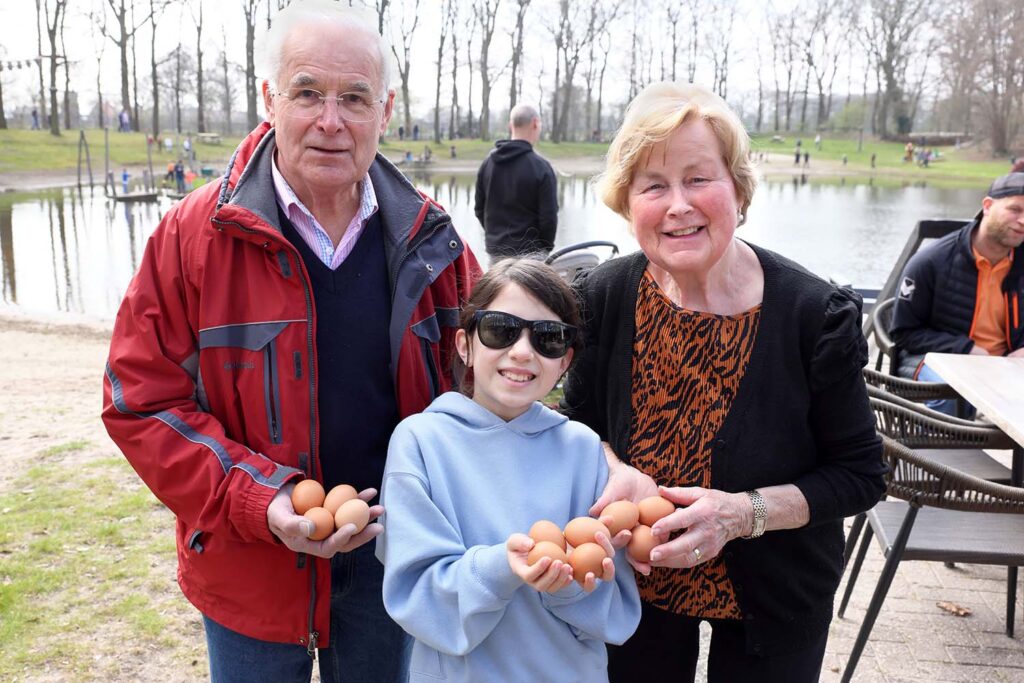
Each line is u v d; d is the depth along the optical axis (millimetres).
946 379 3320
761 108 78500
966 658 2932
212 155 50406
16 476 4715
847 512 1786
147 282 1811
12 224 23047
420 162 52375
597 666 1746
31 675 2861
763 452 1789
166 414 1766
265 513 1683
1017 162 4121
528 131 6367
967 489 2580
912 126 74375
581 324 1918
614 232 19797
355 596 2033
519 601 1685
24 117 66875
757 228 22594
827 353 1726
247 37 55500
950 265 4238
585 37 66750
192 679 2863
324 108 1777
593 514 1757
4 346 9414
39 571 3553
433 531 1671
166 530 3996
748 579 1833
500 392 1786
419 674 1737
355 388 1926
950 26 61719
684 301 1860
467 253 2201
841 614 3215
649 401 1913
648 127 1701
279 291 1813
